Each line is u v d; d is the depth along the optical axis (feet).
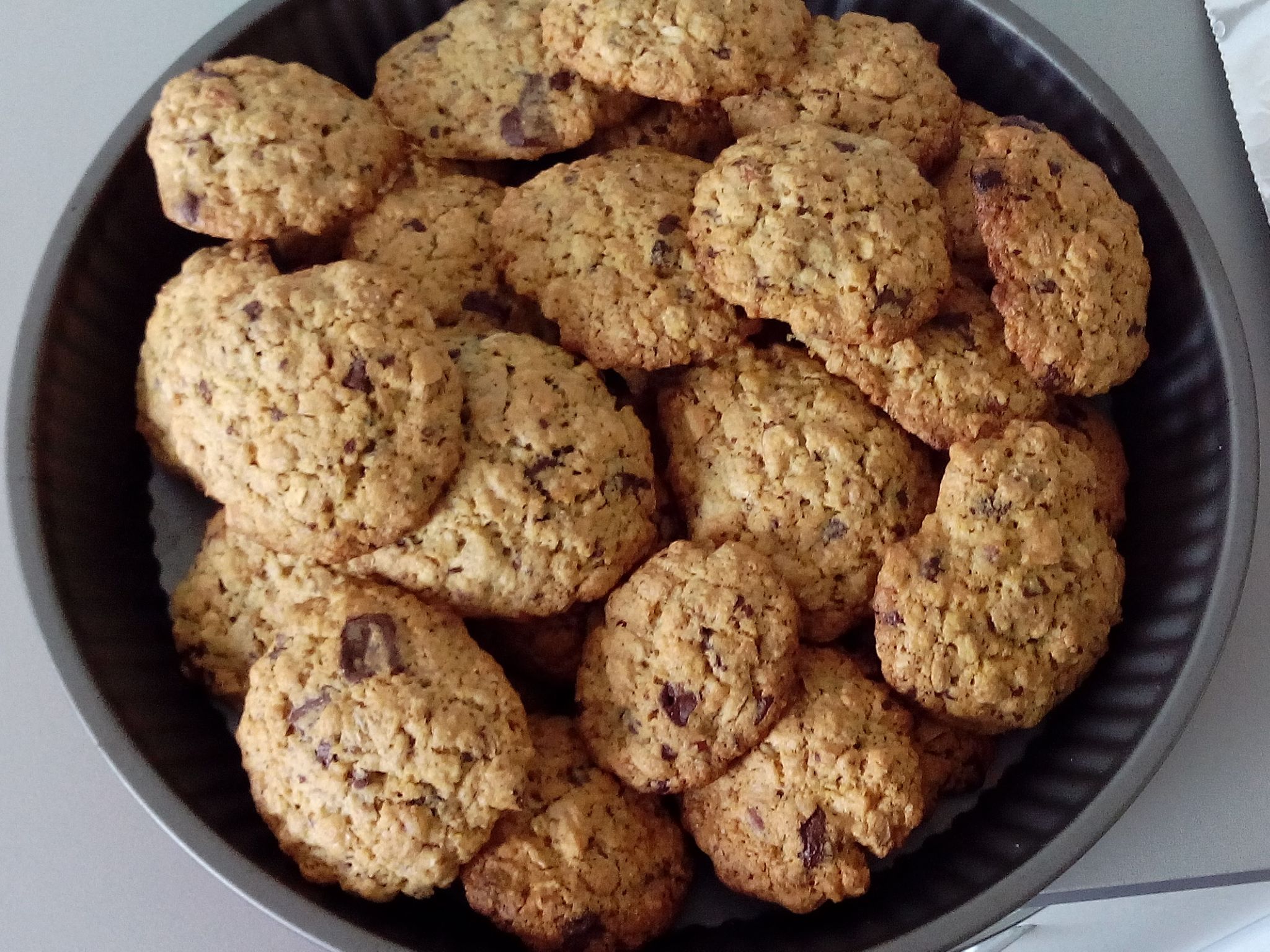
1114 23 1.02
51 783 0.81
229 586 0.78
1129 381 0.86
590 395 0.78
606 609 0.78
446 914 0.72
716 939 0.75
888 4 0.92
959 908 0.65
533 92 0.85
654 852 0.75
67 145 0.96
